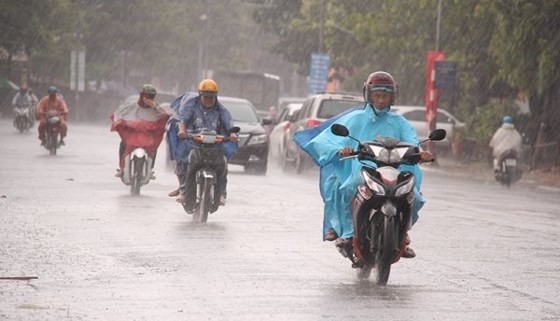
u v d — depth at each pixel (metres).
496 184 51.91
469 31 68.62
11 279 17.69
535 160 60.66
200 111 27.61
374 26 78.62
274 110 93.00
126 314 14.98
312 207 31.48
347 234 18.45
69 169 43.72
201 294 16.64
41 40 109.19
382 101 18.81
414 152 18.22
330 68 101.81
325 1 105.62
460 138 70.19
